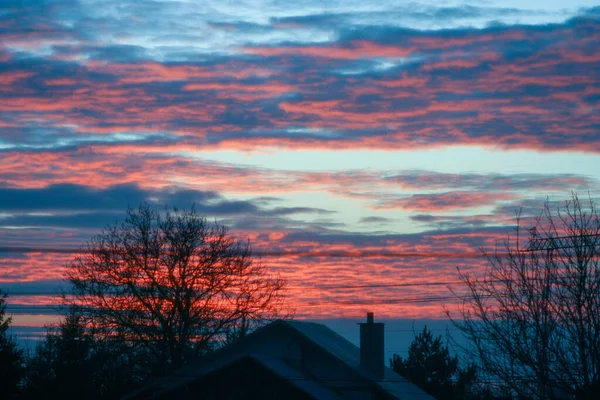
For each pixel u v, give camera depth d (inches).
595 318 913.5
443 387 2183.8
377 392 1582.2
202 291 2288.4
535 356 922.1
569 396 928.3
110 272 2245.3
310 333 1724.9
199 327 2277.3
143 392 1755.7
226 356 1738.4
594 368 902.4
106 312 2236.7
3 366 2033.7
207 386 1631.4
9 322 2101.4
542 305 937.5
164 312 2271.2
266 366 1555.1
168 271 2277.3
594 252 950.4
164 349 2288.4
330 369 1647.4
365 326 1649.9
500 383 936.3
